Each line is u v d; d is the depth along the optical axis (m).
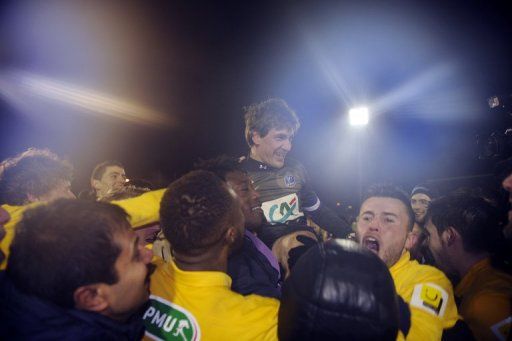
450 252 1.90
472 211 1.82
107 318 1.01
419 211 3.77
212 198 1.20
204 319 1.16
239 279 1.51
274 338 1.12
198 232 1.17
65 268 0.92
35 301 0.94
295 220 2.78
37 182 2.09
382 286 0.81
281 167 2.84
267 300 1.24
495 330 1.47
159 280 1.29
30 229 0.96
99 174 4.17
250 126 2.83
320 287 0.80
